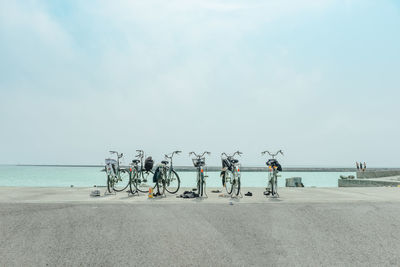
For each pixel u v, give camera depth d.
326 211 6.13
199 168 8.62
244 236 4.56
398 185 16.00
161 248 4.03
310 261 3.70
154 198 8.12
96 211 5.87
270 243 4.29
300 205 6.73
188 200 7.62
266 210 6.20
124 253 3.86
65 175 75.12
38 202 6.70
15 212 5.63
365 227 5.06
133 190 9.89
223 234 4.62
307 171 133.50
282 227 5.03
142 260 3.66
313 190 10.98
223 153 9.41
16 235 4.42
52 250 3.92
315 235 4.65
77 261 3.61
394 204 6.93
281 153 8.95
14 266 3.47
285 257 3.81
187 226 5.00
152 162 9.20
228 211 6.08
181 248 4.04
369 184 18.48
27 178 56.53
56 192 9.39
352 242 4.37
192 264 3.57
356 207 6.54
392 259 3.79
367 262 3.70
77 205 6.41
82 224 4.99
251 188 11.66
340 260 3.75
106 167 9.22
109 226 4.91
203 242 4.27
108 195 8.80
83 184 36.66
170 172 9.26
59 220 5.18
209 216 5.66
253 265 3.57
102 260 3.65
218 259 3.71
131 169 9.14
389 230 4.91
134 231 4.69
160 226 4.97
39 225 4.89
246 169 129.00
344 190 11.01
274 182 8.62
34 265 3.50
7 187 10.99
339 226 5.11
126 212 5.84
